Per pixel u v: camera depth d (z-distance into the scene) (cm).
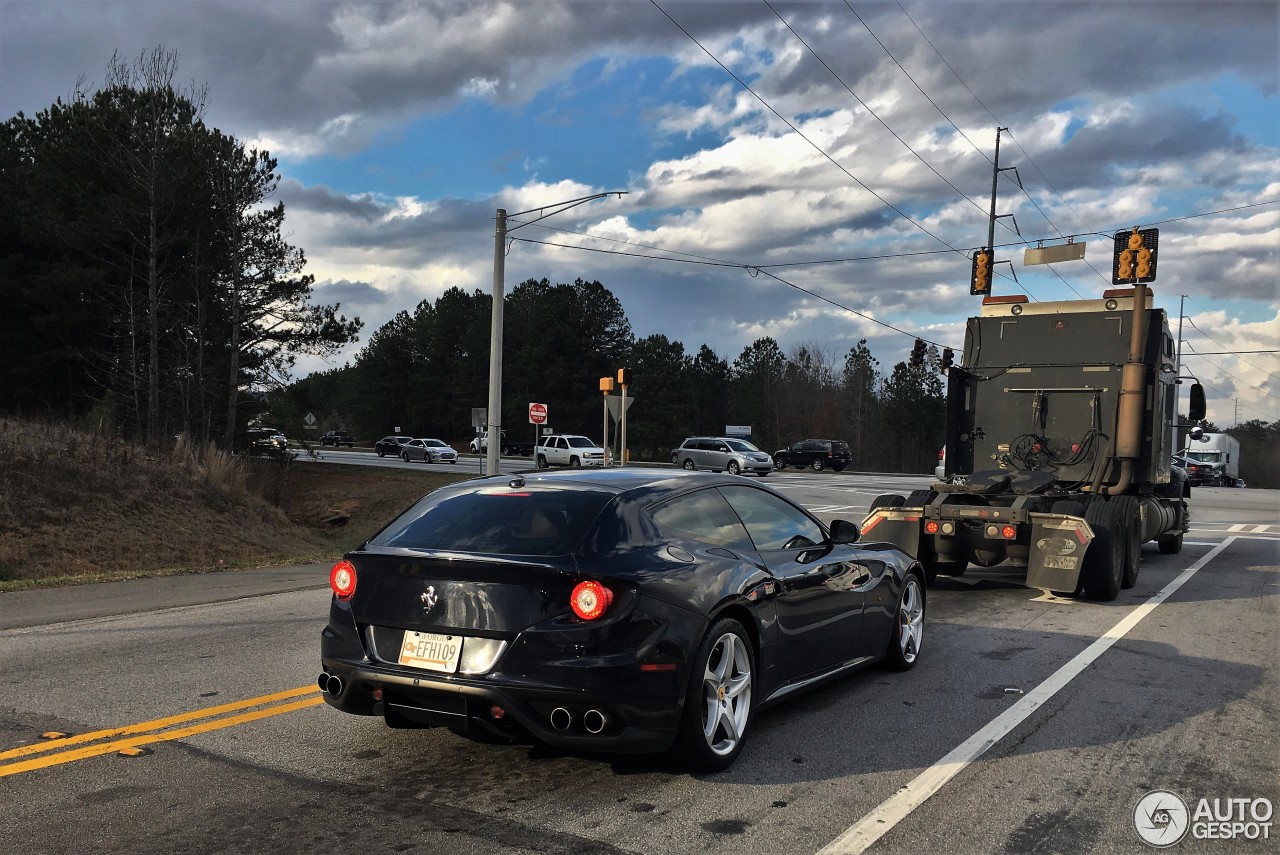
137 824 380
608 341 10000
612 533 434
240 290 3809
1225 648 750
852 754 475
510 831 374
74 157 3497
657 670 408
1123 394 1125
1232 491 3922
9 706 566
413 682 414
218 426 3869
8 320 3653
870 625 607
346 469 4734
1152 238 1329
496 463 2600
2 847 355
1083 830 381
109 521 1862
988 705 571
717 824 383
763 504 551
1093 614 919
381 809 397
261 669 670
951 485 1126
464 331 10669
